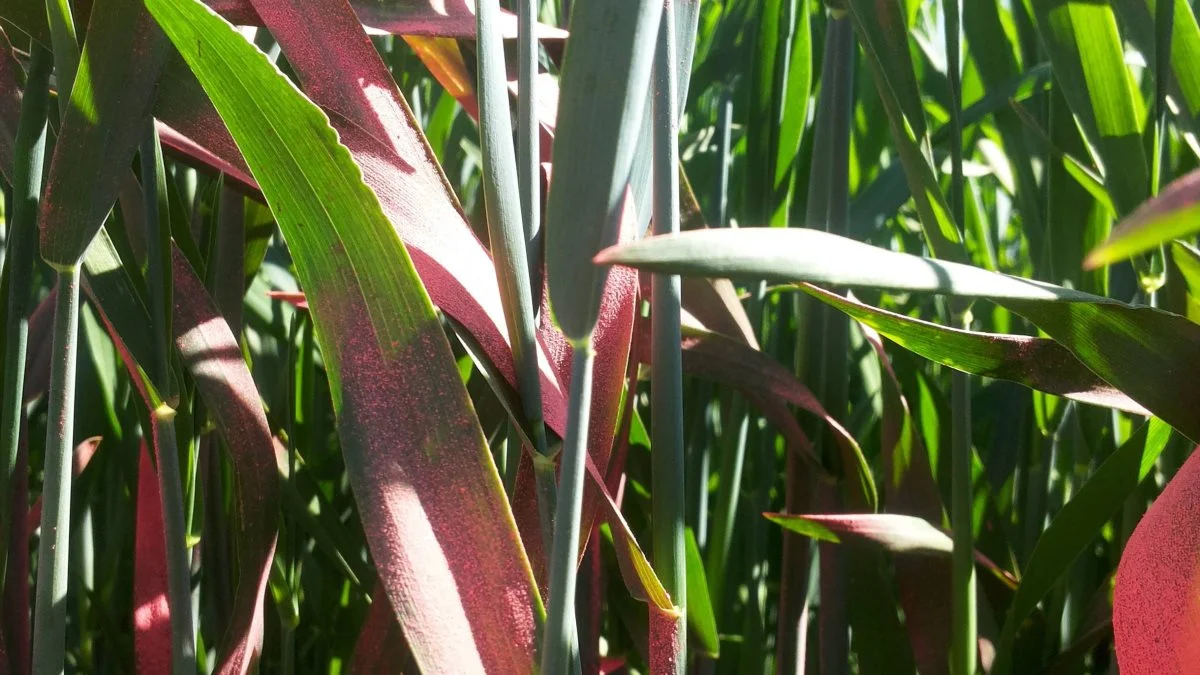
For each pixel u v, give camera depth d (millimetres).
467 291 171
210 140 173
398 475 147
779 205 363
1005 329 422
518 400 167
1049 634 321
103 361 354
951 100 276
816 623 407
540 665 147
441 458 149
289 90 132
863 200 380
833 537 271
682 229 270
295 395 365
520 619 148
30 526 279
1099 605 287
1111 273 332
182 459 216
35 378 273
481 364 165
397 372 149
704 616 275
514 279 158
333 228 144
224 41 130
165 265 192
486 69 153
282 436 286
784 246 114
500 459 269
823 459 311
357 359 149
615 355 183
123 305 195
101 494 389
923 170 250
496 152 154
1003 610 326
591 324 143
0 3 184
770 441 378
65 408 184
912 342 183
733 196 462
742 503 420
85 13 184
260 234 272
